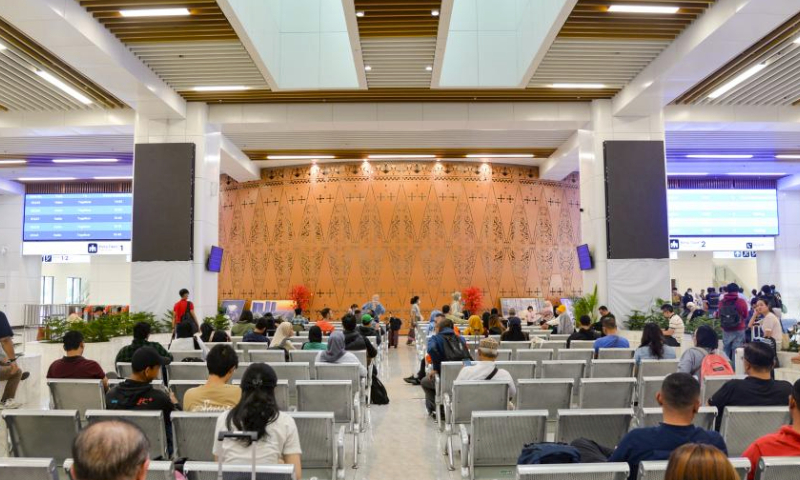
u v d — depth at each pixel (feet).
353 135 57.98
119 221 78.59
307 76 44.24
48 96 45.68
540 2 36.32
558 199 73.87
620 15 33.99
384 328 49.24
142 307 46.80
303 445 13.19
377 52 38.83
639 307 46.80
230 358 13.58
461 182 70.90
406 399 31.09
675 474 5.93
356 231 70.44
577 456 10.27
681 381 9.64
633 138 48.16
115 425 5.37
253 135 57.67
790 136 58.65
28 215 79.30
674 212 77.25
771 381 13.89
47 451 12.47
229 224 75.25
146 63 40.73
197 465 8.79
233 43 37.70
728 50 34.91
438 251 70.03
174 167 47.57
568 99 49.08
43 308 77.77
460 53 44.29
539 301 69.46
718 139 59.82
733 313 35.32
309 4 44.73
